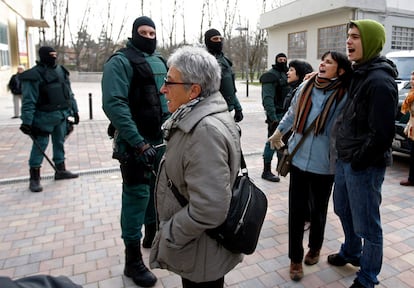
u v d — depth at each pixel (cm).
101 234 351
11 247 325
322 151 260
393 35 1834
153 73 268
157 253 180
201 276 171
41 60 461
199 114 158
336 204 267
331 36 1862
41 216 392
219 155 154
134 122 254
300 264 273
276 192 467
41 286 89
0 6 1717
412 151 473
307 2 1889
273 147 298
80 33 3253
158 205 178
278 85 475
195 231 157
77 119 533
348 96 238
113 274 283
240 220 166
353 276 279
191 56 163
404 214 393
